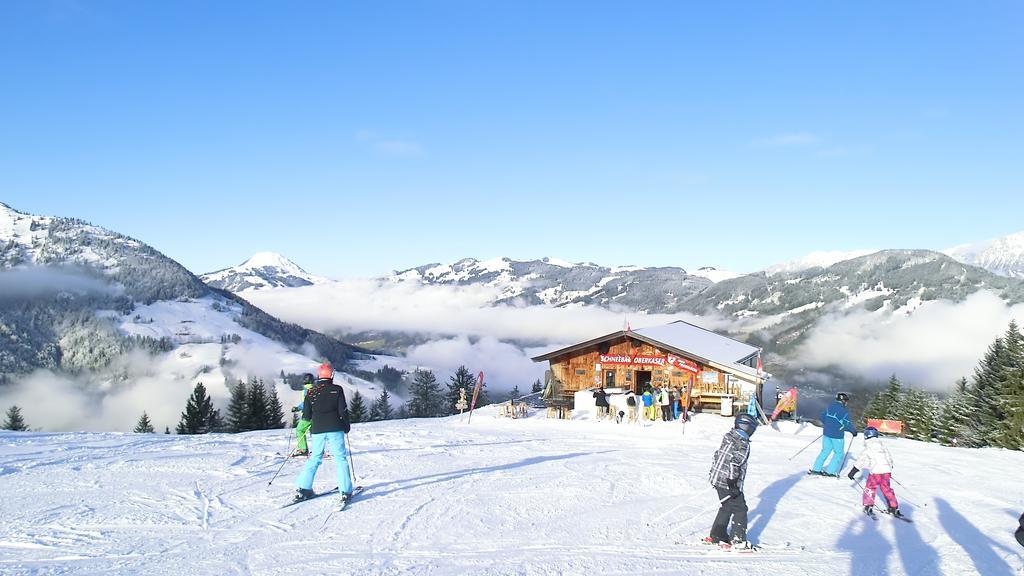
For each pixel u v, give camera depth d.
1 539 8.21
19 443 16.16
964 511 11.06
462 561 7.80
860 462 10.78
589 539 8.84
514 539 8.74
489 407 33.53
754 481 13.27
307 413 10.60
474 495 11.14
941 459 17.23
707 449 18.36
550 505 10.62
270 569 7.39
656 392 29.22
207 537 8.52
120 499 10.27
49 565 7.34
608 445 18.84
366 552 8.04
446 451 16.20
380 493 11.11
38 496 10.37
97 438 17.81
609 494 11.54
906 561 8.35
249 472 12.55
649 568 7.77
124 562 7.51
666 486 12.36
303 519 9.42
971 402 49.84
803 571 7.82
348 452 15.43
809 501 11.48
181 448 15.70
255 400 80.69
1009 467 16.05
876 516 10.53
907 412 61.75
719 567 7.88
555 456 15.93
